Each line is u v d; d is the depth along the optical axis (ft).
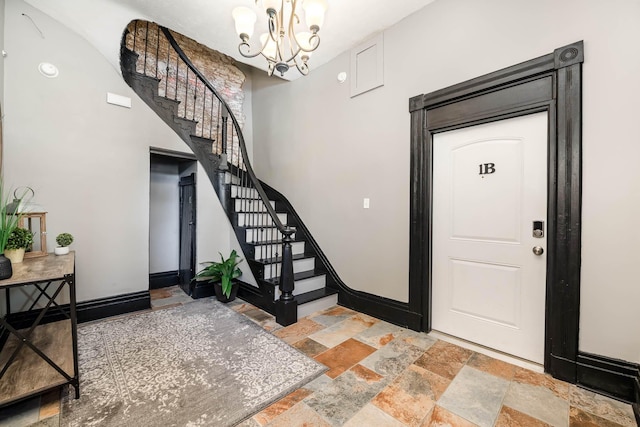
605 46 5.60
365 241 10.12
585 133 5.82
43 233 7.29
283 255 9.12
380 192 9.63
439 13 8.05
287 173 13.70
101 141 9.34
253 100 16.08
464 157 7.82
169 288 13.24
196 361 6.72
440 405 5.31
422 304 8.45
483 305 7.51
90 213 9.14
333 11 8.44
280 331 8.48
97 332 8.21
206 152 12.01
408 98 8.80
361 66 10.14
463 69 7.58
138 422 4.79
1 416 4.87
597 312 5.74
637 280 5.36
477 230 7.58
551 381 6.03
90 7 8.65
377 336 8.20
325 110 11.66
